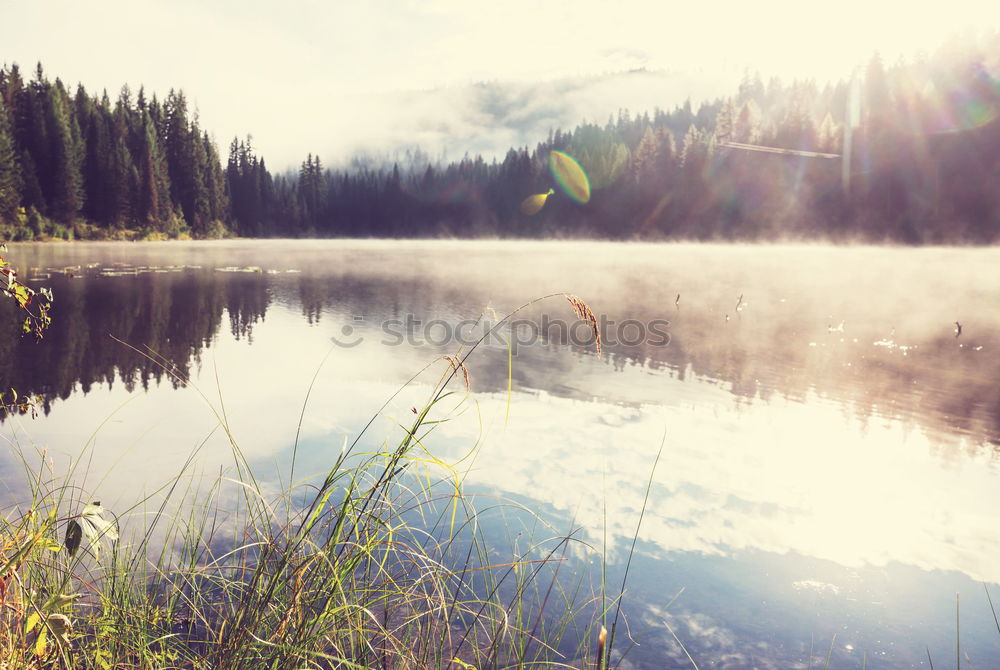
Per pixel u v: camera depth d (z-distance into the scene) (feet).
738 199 221.66
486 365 25.98
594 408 18.79
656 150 241.35
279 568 5.20
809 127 228.63
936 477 13.35
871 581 8.80
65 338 30.01
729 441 15.49
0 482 10.71
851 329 37.70
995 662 7.02
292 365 24.89
